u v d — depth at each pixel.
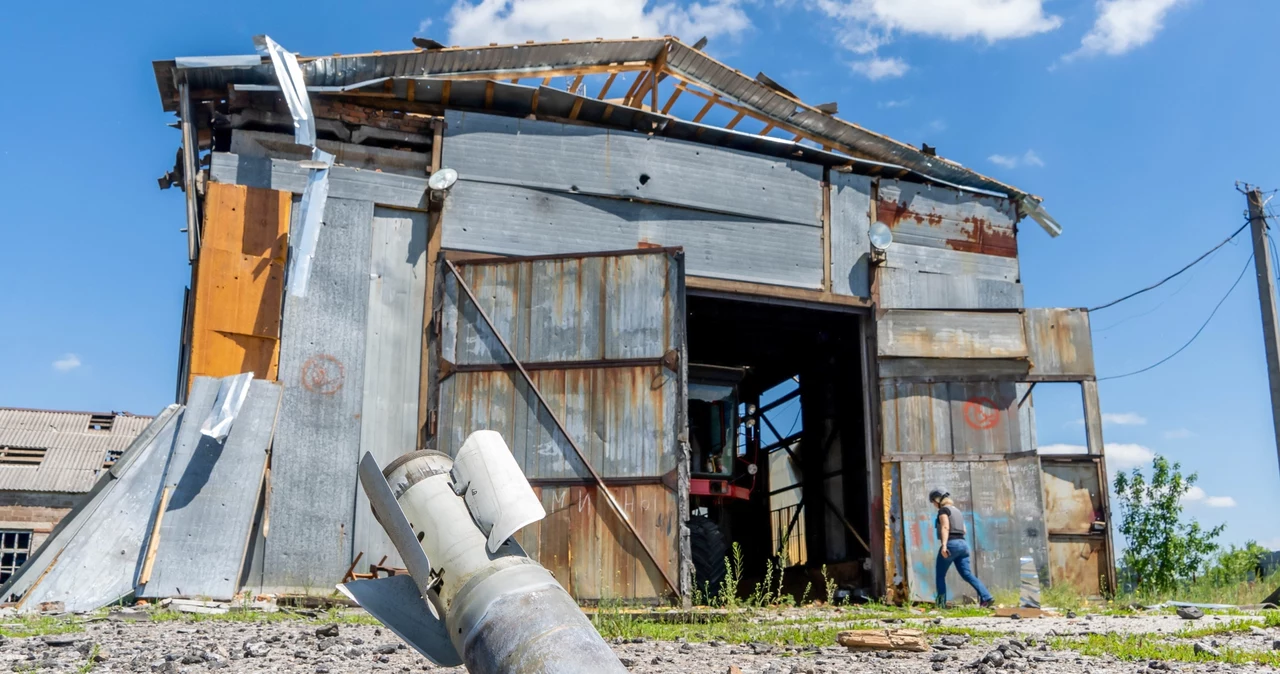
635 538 11.80
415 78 13.21
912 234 15.40
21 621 8.58
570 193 13.77
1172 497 16.58
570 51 14.61
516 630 4.56
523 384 12.43
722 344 17.92
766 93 15.46
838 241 14.94
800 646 7.62
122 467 10.79
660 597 11.61
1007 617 10.57
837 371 16.73
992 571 14.01
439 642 5.02
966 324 14.97
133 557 10.45
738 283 14.20
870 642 7.37
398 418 12.51
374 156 13.34
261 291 12.34
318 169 12.58
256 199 12.61
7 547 26.12
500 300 12.73
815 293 14.60
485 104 13.89
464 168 13.41
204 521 10.86
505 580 4.83
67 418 30.81
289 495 11.77
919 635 7.38
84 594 10.02
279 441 11.88
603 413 12.26
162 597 10.27
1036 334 15.19
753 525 18.89
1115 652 7.05
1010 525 14.19
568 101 13.81
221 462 11.23
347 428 12.23
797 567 17.78
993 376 14.84
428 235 13.16
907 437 14.42
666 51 15.13
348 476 12.10
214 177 12.57
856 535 14.77
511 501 5.08
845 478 16.31
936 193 15.72
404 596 5.22
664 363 12.29
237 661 6.31
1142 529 16.64
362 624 8.88
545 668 4.37
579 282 12.66
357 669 6.12
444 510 5.15
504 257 12.90
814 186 14.99
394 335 12.74
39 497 26.75
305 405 12.12
